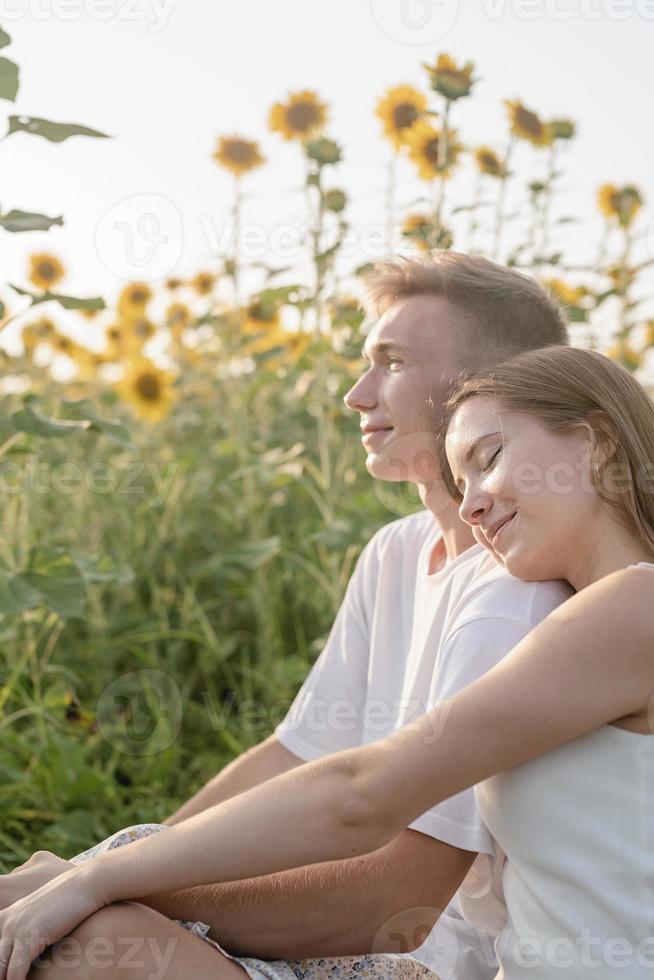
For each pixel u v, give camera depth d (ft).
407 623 4.70
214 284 12.15
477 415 3.62
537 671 3.16
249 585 9.54
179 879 3.28
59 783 6.50
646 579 3.22
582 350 3.66
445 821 3.48
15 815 6.37
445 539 4.44
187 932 3.38
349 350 8.42
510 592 3.65
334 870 3.50
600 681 3.14
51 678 8.29
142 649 8.91
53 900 3.31
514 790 3.32
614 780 3.21
